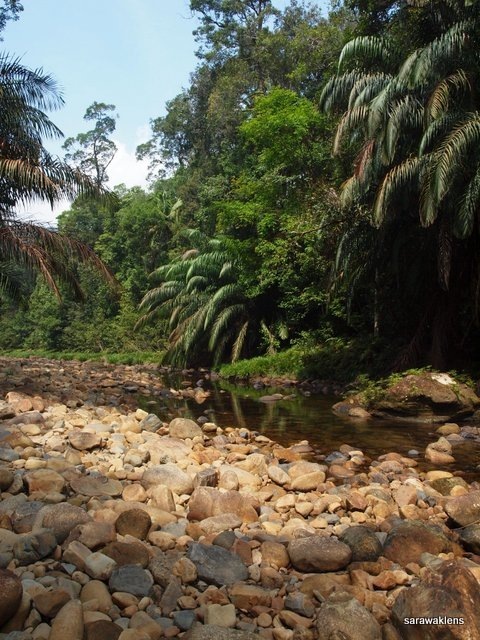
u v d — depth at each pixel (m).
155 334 37.31
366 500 5.82
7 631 3.21
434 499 6.06
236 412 13.23
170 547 4.52
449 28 12.10
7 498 5.17
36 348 52.78
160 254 42.91
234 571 4.05
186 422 9.36
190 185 36.88
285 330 23.09
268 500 6.11
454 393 11.38
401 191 12.34
